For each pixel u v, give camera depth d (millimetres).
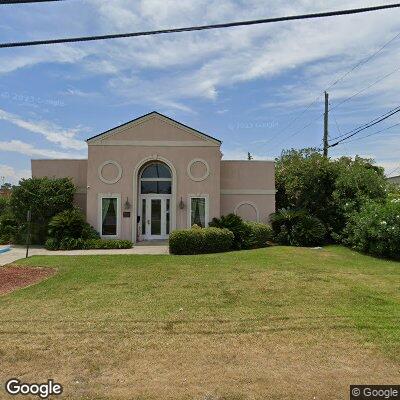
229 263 13422
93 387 4574
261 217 22250
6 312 7652
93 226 20688
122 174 20891
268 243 20312
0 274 11875
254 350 5660
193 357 5414
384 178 22703
